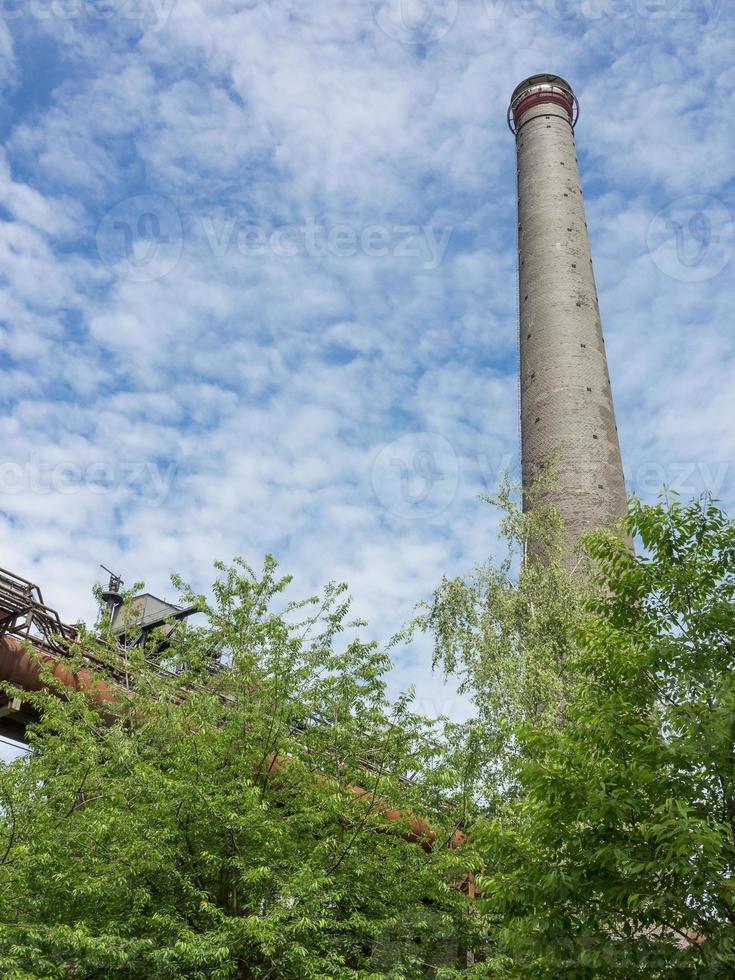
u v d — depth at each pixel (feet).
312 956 46.78
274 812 53.78
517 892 36.70
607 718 37.01
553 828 36.58
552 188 183.42
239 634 61.77
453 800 57.26
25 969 41.04
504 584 82.38
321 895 48.60
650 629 41.19
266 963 48.21
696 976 31.65
